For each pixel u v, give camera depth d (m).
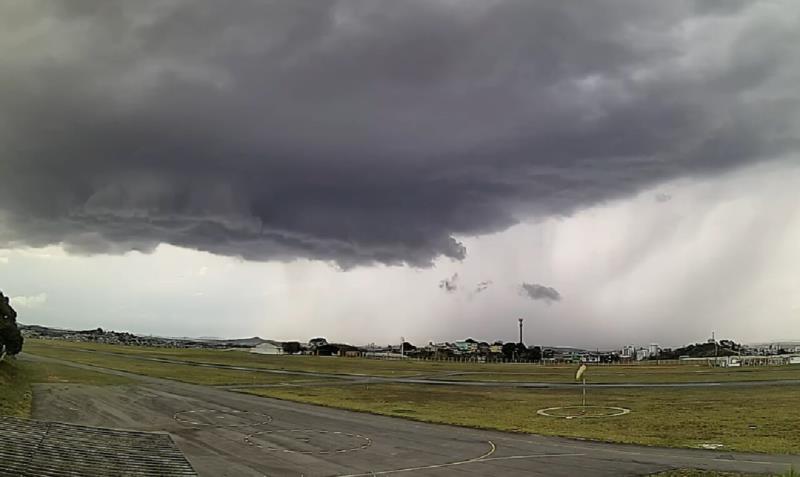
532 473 25.91
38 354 145.88
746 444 32.75
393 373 121.12
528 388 81.25
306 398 63.94
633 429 39.78
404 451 31.52
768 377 100.69
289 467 27.34
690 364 184.62
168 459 15.90
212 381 86.81
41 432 16.28
